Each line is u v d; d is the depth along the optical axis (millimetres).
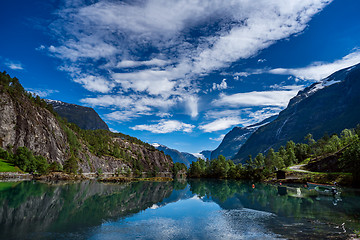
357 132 148000
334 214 41375
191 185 123312
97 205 53406
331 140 168500
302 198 62594
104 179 147375
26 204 49812
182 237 29734
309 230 31516
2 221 34781
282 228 33094
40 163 137750
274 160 149000
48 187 86312
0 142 139750
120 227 34188
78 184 109750
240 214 44188
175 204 57375
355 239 27031
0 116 144375
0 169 114750
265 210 47562
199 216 42625
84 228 33062
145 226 35000
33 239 27469
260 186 108312
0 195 59938
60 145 190875
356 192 70250
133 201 62000
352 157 84562
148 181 155750
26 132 158875
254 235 30219
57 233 30219
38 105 198625
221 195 76438
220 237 29594
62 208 47781
